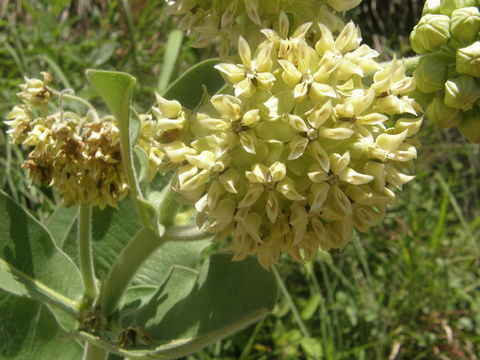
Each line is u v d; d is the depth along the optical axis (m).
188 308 0.19
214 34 0.15
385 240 0.41
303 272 0.38
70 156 0.18
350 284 0.38
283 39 0.15
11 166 0.35
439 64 0.15
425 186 0.47
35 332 0.23
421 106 0.15
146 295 0.22
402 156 0.14
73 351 0.24
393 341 0.38
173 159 0.14
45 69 0.41
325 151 0.14
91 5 0.49
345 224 0.14
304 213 0.14
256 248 0.15
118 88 0.15
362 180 0.14
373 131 0.15
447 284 0.40
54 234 0.27
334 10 0.16
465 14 0.14
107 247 0.23
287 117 0.14
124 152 0.16
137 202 0.17
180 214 0.20
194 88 0.21
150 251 0.19
